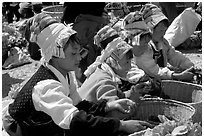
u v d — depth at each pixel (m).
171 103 3.17
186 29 5.58
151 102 3.22
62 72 2.58
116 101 2.73
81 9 4.03
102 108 2.72
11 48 5.89
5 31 6.35
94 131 2.38
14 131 2.64
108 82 2.92
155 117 3.20
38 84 2.45
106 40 3.05
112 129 2.40
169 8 6.68
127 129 2.47
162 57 3.98
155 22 3.80
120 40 3.04
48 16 2.57
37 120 2.47
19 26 6.85
